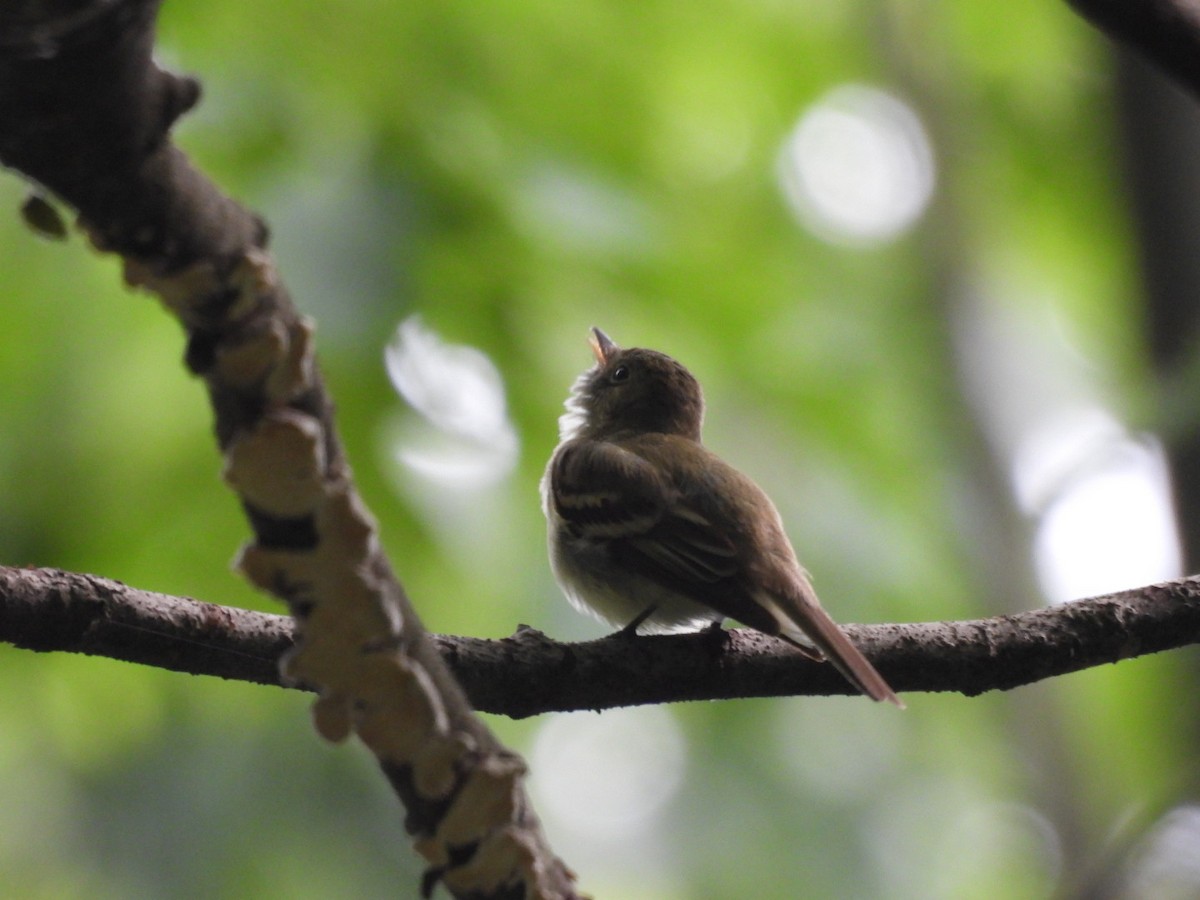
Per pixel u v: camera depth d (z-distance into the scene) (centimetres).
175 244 348
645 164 1208
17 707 1038
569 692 671
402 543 888
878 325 1695
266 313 362
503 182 990
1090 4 601
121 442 920
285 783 1077
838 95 1811
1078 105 1714
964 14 1731
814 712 1516
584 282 1000
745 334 1165
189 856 1062
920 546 1308
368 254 907
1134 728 1373
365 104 978
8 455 909
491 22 1087
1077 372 1738
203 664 589
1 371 922
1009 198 1811
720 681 704
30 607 561
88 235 353
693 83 1456
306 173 930
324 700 399
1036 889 1645
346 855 1074
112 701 1049
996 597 1541
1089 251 1761
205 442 916
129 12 314
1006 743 1597
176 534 909
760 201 1623
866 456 1327
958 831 1611
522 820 415
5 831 1104
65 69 314
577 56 1172
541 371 952
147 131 334
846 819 1514
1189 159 1130
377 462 874
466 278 943
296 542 380
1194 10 592
